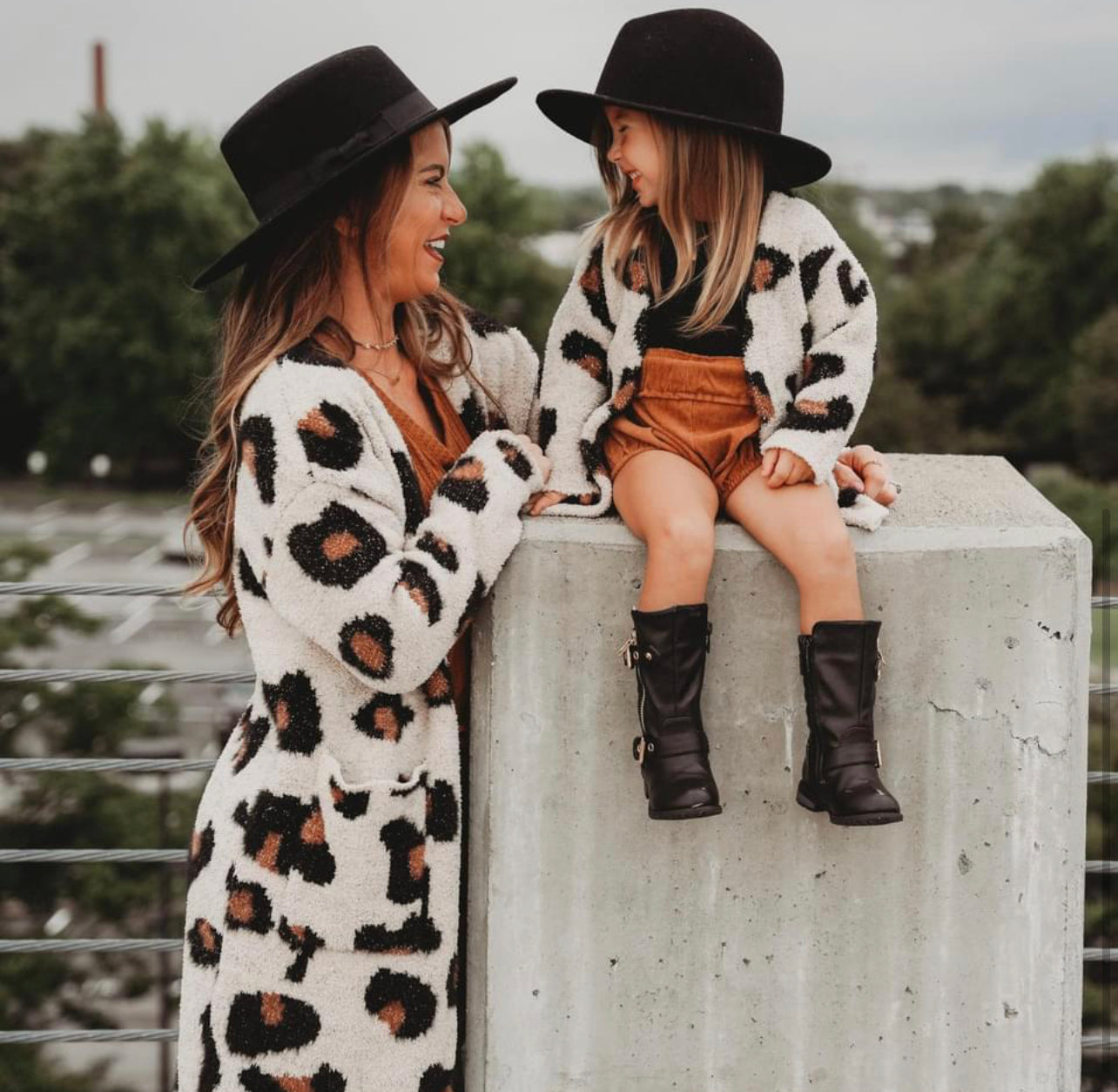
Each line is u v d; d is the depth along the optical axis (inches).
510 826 85.4
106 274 2239.2
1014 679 83.4
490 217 2130.9
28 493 2368.4
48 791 793.6
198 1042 84.0
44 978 760.3
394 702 81.7
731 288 81.3
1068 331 2305.6
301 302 83.7
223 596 92.9
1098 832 425.4
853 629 78.0
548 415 87.6
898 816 76.7
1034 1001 86.3
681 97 80.7
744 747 84.7
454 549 79.7
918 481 94.6
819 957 86.5
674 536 79.6
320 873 80.0
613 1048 87.3
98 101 3129.9
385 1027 81.7
